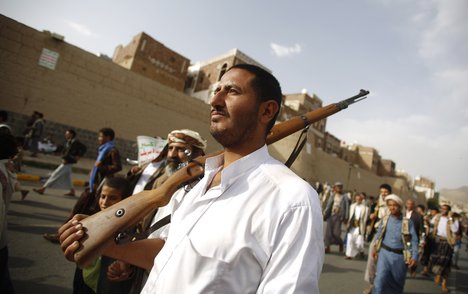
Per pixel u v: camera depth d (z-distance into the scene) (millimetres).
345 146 53344
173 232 1073
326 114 1433
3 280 2258
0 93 11094
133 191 2854
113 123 14258
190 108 17656
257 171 1024
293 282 781
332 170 33312
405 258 4020
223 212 941
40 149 11430
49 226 4750
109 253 1244
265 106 1129
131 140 14969
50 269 3428
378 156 55438
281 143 25016
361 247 7230
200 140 2584
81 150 7148
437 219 6711
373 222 5676
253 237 878
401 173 59906
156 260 1061
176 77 24469
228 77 1137
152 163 2914
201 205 1039
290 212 880
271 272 824
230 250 867
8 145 2293
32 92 11797
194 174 1245
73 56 12875
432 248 6867
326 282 5105
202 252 893
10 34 11266
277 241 860
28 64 11695
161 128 16266
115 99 14328
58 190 7582
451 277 7723
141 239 1244
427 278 7203
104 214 1134
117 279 1875
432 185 74375
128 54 22906
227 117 1090
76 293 2318
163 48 23547
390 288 4098
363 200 7672
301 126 1354
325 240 7664
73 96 12891
